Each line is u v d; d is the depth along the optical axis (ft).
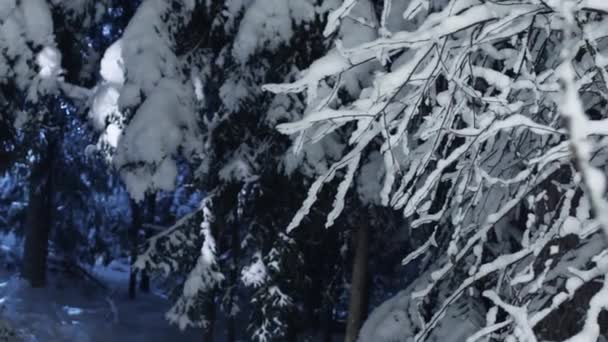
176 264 36.01
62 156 51.55
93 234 61.26
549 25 9.56
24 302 50.60
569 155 8.64
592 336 7.09
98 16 41.29
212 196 35.63
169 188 31.30
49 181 52.70
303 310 42.55
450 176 11.25
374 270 45.93
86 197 56.85
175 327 55.93
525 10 8.79
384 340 25.85
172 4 32.91
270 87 9.80
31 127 36.60
